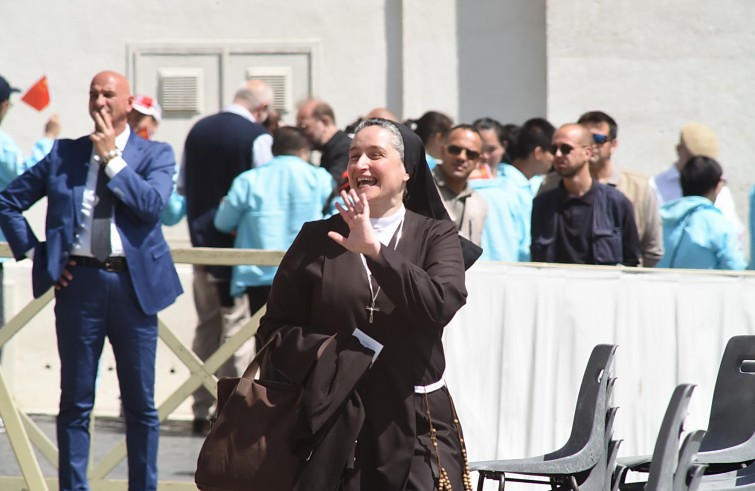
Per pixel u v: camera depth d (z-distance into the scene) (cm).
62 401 1741
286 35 3262
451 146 2067
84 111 3272
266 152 2223
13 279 1959
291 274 1205
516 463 1352
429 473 1170
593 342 1903
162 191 1742
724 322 1947
